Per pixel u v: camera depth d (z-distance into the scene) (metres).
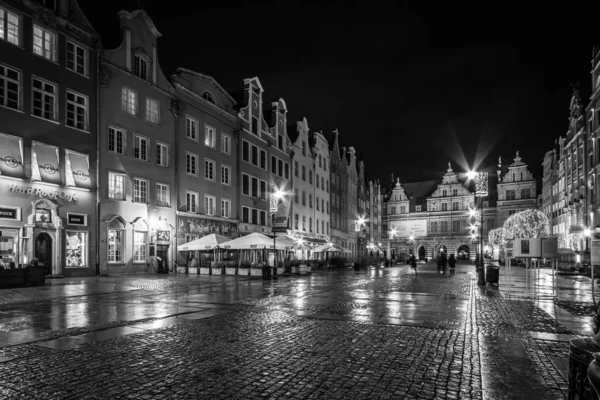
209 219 39.81
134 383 5.99
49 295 17.05
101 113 29.94
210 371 6.57
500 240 64.38
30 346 8.19
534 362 7.20
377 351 7.88
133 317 11.70
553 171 68.56
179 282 24.30
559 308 13.92
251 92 48.34
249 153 47.31
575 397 3.48
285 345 8.34
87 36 29.16
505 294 18.42
